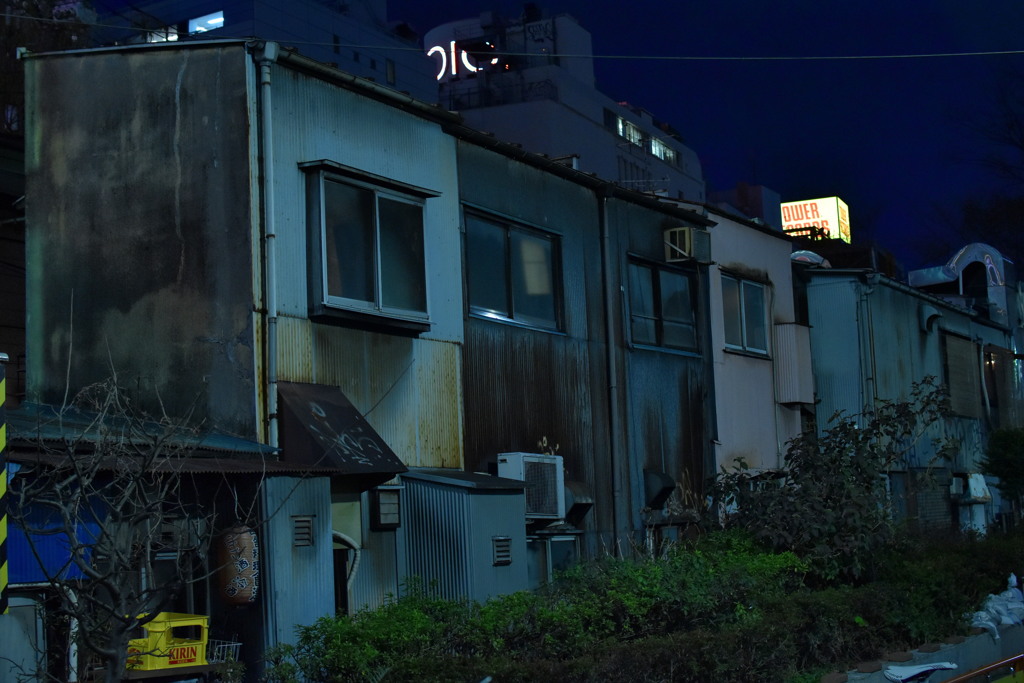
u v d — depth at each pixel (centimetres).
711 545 1372
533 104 5278
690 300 1778
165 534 851
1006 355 3117
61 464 711
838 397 2227
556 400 1429
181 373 1045
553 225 1475
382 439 1084
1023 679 1178
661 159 6469
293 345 1048
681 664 932
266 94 1054
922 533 1867
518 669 791
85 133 1130
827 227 5531
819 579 1368
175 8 4272
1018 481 2600
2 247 1375
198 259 1053
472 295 1318
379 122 1192
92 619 629
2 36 1889
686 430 1695
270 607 880
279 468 901
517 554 1152
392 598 1013
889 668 1122
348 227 1115
